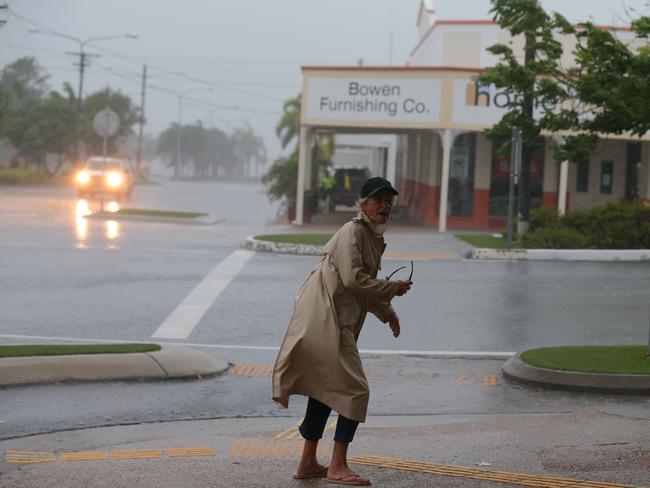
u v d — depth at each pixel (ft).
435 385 55.72
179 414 47.21
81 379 52.54
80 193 243.60
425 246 130.52
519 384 55.52
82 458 36.40
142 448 38.58
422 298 86.99
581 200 180.45
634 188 176.35
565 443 38.09
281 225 178.60
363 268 31.37
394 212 198.08
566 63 181.98
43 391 50.19
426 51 224.74
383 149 290.76
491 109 160.15
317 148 238.68
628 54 62.85
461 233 155.33
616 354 58.65
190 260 111.86
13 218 164.55
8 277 93.76
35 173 339.98
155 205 236.63
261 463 35.01
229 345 66.49
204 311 79.10
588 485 31.71
